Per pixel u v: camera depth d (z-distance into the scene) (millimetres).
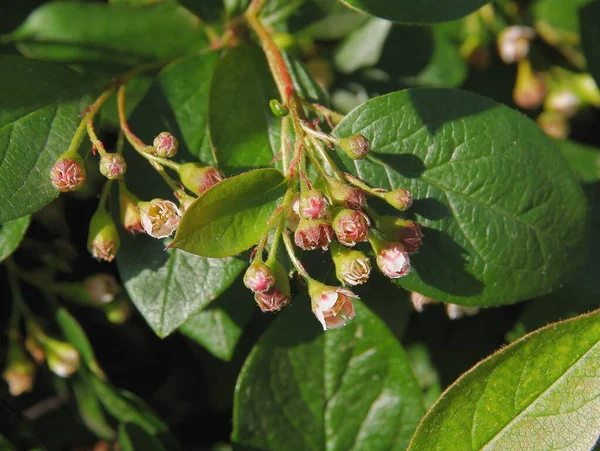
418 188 290
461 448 279
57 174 283
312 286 275
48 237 337
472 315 342
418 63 353
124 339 345
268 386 302
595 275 326
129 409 326
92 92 299
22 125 292
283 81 290
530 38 355
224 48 311
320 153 284
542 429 277
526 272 295
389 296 320
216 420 345
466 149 292
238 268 294
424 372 341
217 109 297
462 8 287
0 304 335
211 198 270
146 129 301
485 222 292
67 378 335
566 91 362
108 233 290
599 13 337
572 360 276
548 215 296
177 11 338
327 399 305
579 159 356
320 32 345
